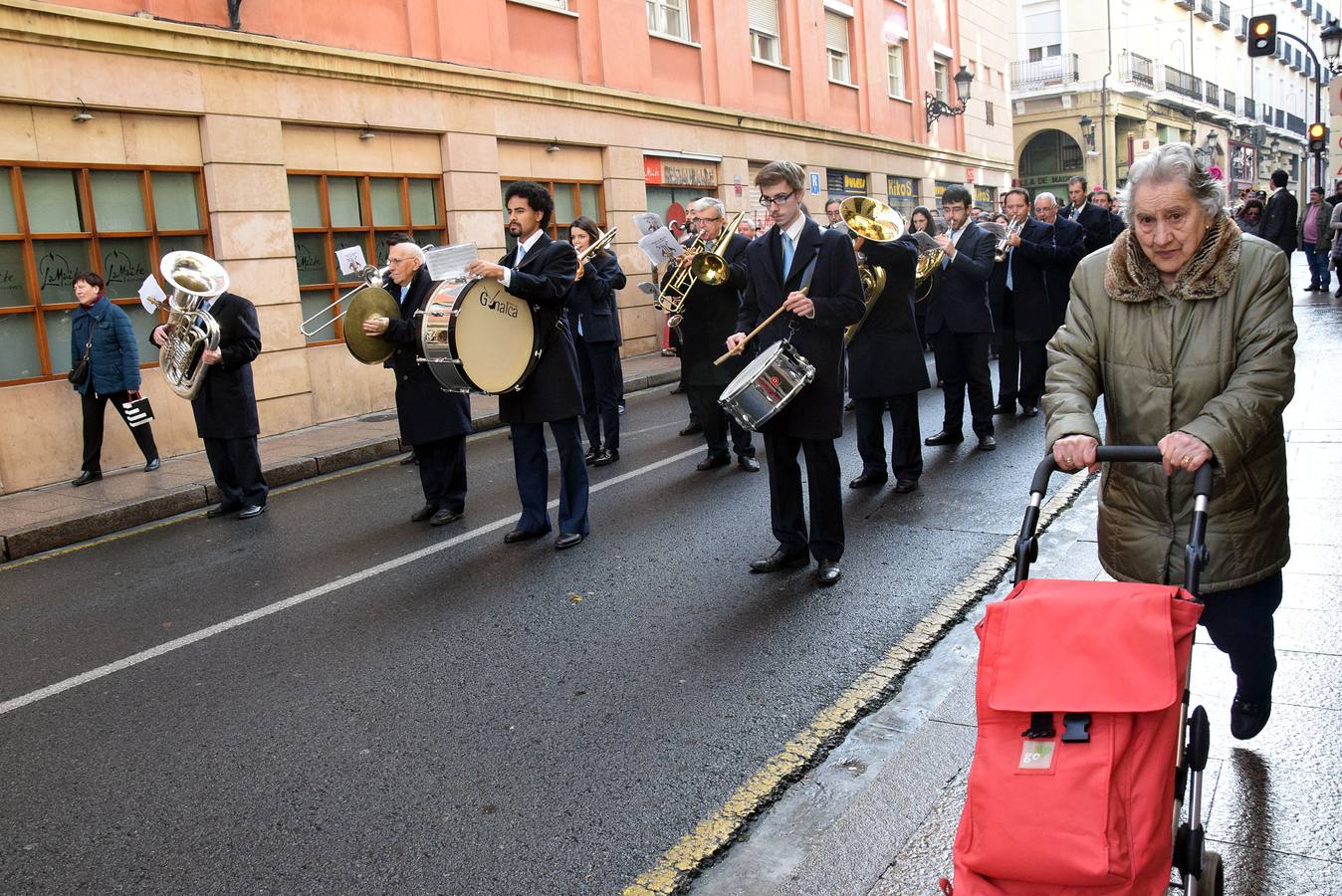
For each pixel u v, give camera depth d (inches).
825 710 165.8
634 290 681.6
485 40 573.0
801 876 120.3
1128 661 82.7
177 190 438.6
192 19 433.4
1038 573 214.5
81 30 391.5
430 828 138.6
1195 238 108.0
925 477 311.1
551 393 259.4
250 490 330.0
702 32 761.0
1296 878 110.0
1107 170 1544.0
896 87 1061.8
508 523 291.1
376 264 523.5
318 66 477.4
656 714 167.8
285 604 234.1
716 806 139.9
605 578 236.2
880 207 286.2
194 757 162.9
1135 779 79.4
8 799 153.1
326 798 147.7
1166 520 114.3
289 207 470.3
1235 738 131.9
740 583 227.5
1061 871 77.9
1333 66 1087.6
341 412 500.1
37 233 392.8
